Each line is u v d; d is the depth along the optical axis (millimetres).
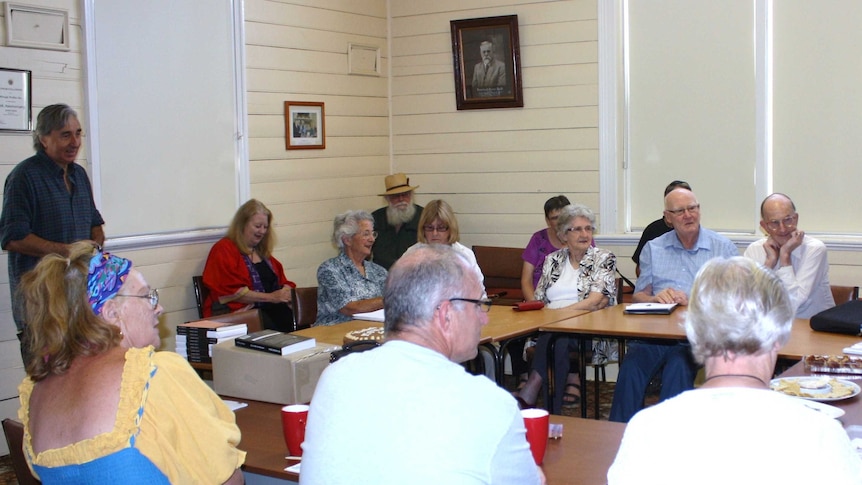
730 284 1471
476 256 6094
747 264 1511
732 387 1450
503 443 1572
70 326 1826
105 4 4754
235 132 5551
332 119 6246
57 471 1787
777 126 5566
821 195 5473
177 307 5215
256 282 5227
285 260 5926
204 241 5367
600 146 6020
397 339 1782
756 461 1336
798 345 3326
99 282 1876
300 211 6027
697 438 1381
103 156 4781
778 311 1451
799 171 5523
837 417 2350
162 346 5121
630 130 6043
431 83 6602
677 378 3750
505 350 4203
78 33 4648
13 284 4109
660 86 5918
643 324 3891
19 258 4086
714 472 1348
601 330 3787
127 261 1968
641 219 6074
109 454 1753
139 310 1945
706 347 1483
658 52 5906
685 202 4422
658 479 1383
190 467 1819
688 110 5848
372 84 6605
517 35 6160
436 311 1758
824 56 5395
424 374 1632
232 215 5551
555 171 6191
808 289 4121
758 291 1456
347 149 6398
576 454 2229
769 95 5566
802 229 5539
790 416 1373
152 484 1766
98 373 1816
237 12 5508
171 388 1838
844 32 5336
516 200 6352
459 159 6547
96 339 1832
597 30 5957
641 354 4102
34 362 1854
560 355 4465
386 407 1601
